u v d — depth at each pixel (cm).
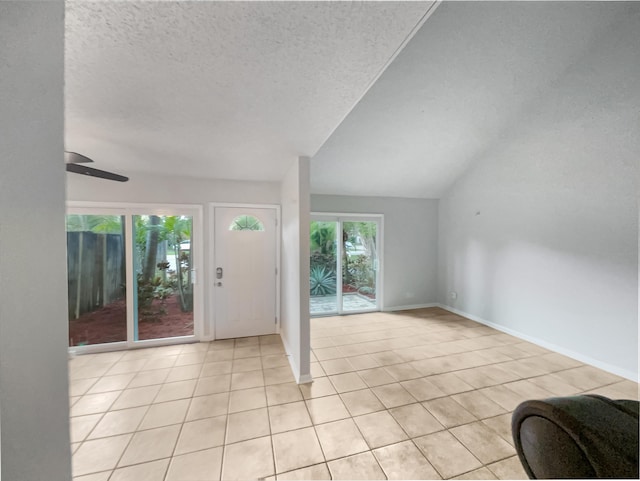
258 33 97
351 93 141
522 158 344
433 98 286
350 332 378
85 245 309
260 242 362
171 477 148
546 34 237
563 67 278
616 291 257
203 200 340
